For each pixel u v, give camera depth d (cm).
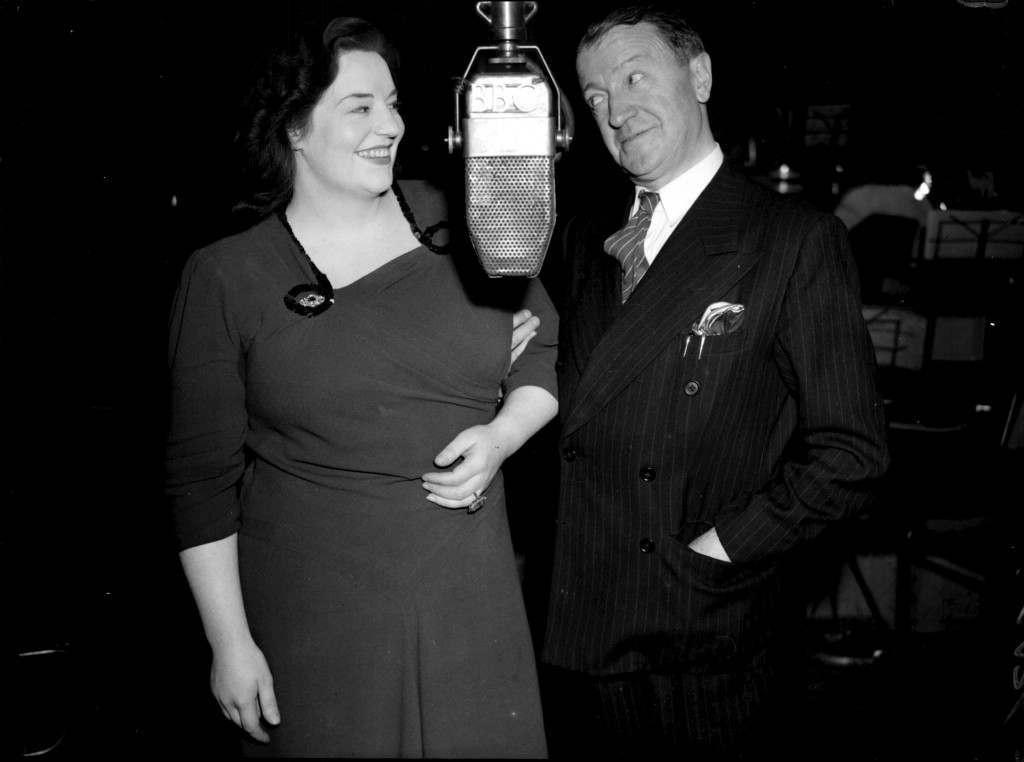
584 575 161
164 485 137
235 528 137
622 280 163
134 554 298
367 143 130
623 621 156
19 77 324
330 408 131
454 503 135
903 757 225
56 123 342
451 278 138
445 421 137
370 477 134
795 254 148
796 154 586
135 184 383
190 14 389
